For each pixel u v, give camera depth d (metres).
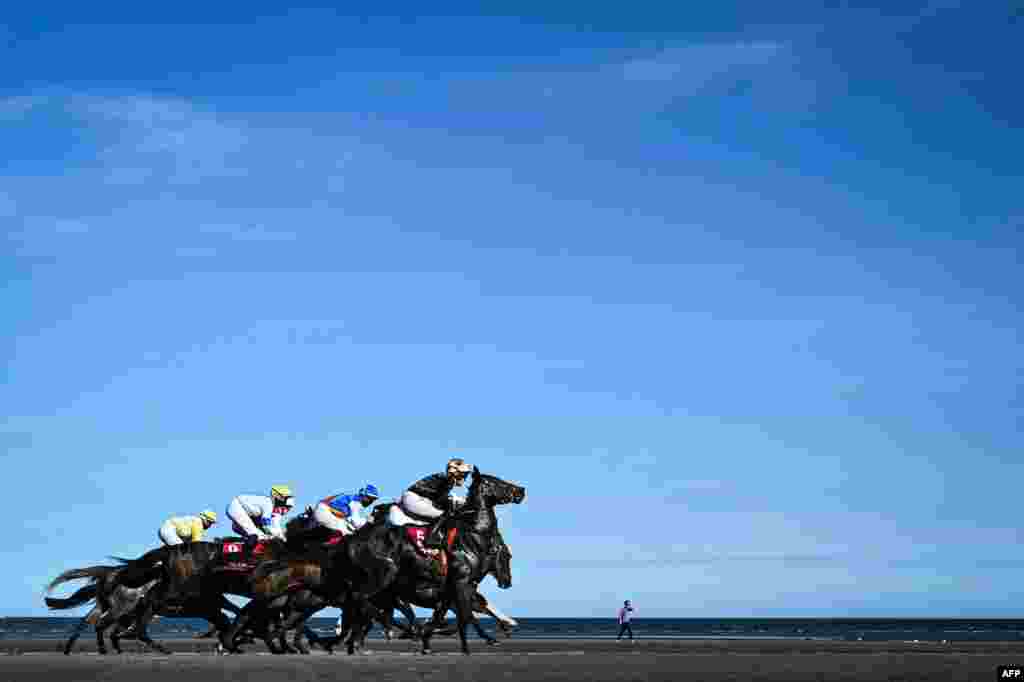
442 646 30.77
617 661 21.02
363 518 24.11
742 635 74.56
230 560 22.95
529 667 19.09
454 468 23.19
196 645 33.00
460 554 22.94
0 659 21.20
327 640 24.97
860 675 17.84
